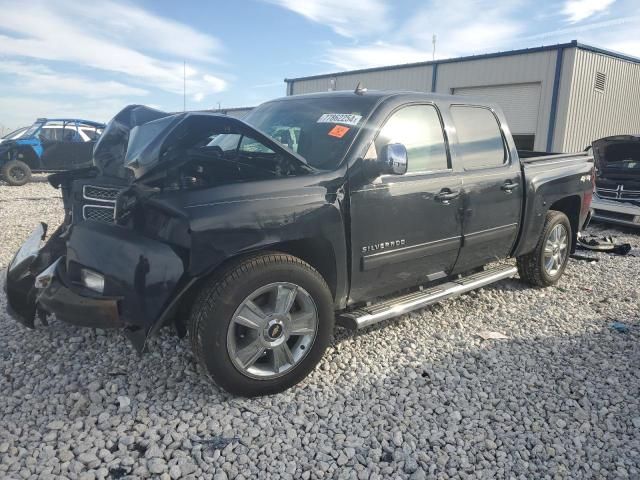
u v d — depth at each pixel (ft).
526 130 66.23
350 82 85.35
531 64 64.44
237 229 10.00
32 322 12.44
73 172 13.60
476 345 13.78
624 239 30.01
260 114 15.01
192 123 10.11
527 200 16.69
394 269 12.82
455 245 14.24
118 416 9.89
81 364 11.91
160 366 11.83
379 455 9.11
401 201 12.52
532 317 16.06
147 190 10.23
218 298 9.82
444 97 14.67
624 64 68.33
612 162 32.27
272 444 9.29
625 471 9.02
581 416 10.60
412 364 12.44
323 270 11.67
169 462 8.70
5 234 26.27
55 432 9.37
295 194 10.74
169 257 9.64
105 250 10.32
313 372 11.85
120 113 13.01
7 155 54.13
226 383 10.17
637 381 12.16
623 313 16.75
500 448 9.52
